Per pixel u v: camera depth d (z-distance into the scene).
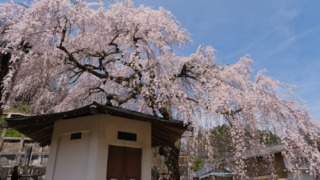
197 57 7.48
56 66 6.46
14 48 5.08
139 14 6.58
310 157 6.15
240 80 7.24
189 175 6.71
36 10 5.23
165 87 6.48
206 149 6.45
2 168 9.45
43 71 6.12
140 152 5.00
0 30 5.42
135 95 7.30
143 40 6.73
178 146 7.14
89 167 4.25
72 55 6.43
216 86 6.85
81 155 4.53
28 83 6.45
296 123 6.62
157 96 6.39
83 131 4.72
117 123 4.79
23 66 5.91
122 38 6.53
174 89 6.47
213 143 6.90
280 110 6.54
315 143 6.42
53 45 5.65
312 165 6.09
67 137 4.92
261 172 7.87
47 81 6.83
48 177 4.64
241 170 6.54
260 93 6.84
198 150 6.77
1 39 5.35
